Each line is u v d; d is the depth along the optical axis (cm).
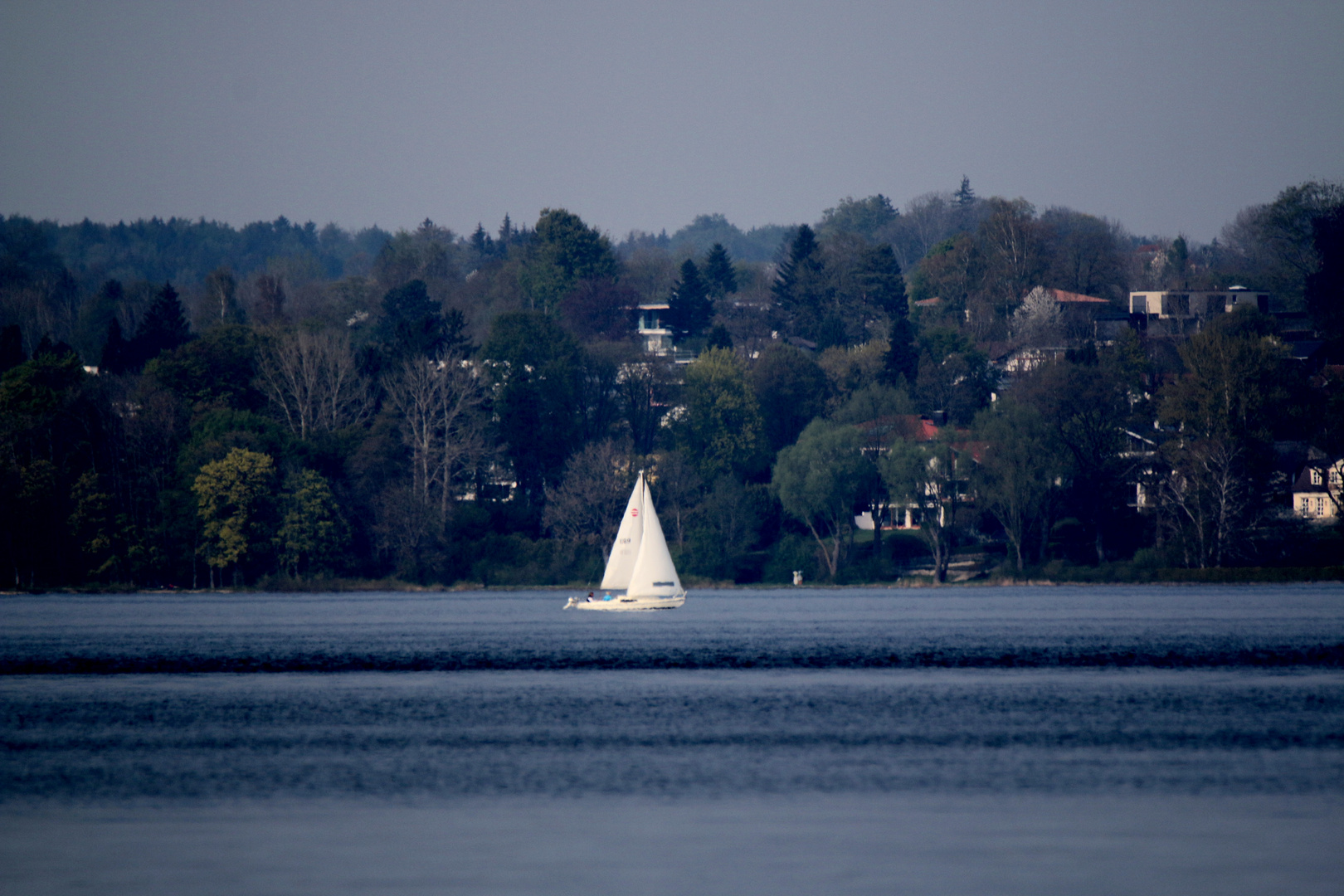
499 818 16325
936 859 14488
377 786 18138
